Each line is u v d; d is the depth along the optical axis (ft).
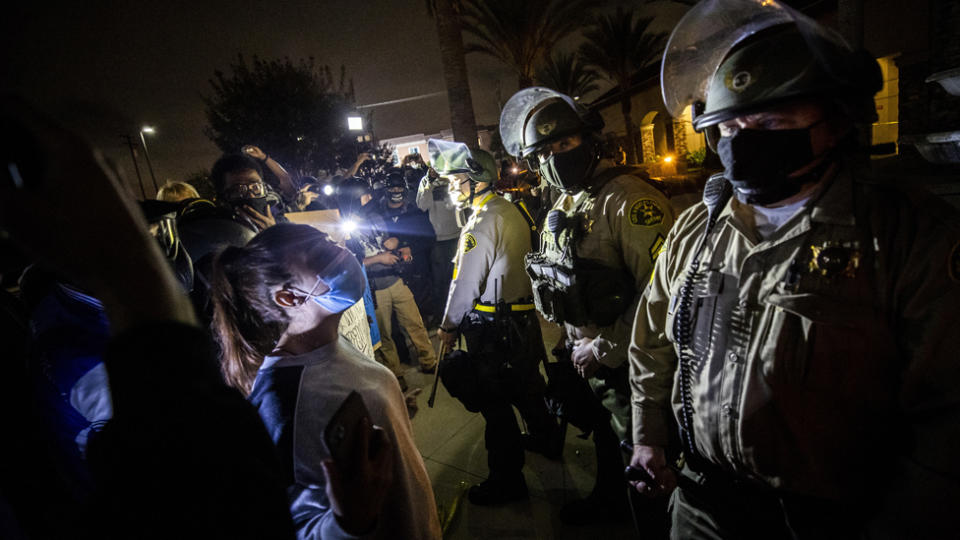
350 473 2.31
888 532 2.82
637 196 5.54
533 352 7.76
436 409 11.31
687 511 4.06
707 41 3.46
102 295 1.14
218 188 7.07
